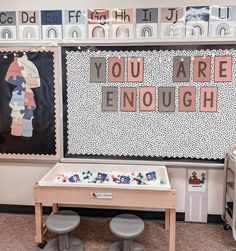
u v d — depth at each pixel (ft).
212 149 8.76
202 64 8.48
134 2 8.59
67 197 7.61
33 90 9.15
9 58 9.09
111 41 8.68
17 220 9.46
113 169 9.02
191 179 9.10
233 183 7.98
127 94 8.83
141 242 8.21
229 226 8.73
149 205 7.39
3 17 9.02
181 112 8.72
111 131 9.04
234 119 8.57
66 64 8.91
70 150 9.25
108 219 9.57
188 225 9.14
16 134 9.40
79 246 7.93
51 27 8.91
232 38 8.30
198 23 8.45
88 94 8.97
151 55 8.61
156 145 8.93
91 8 8.74
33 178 9.70
